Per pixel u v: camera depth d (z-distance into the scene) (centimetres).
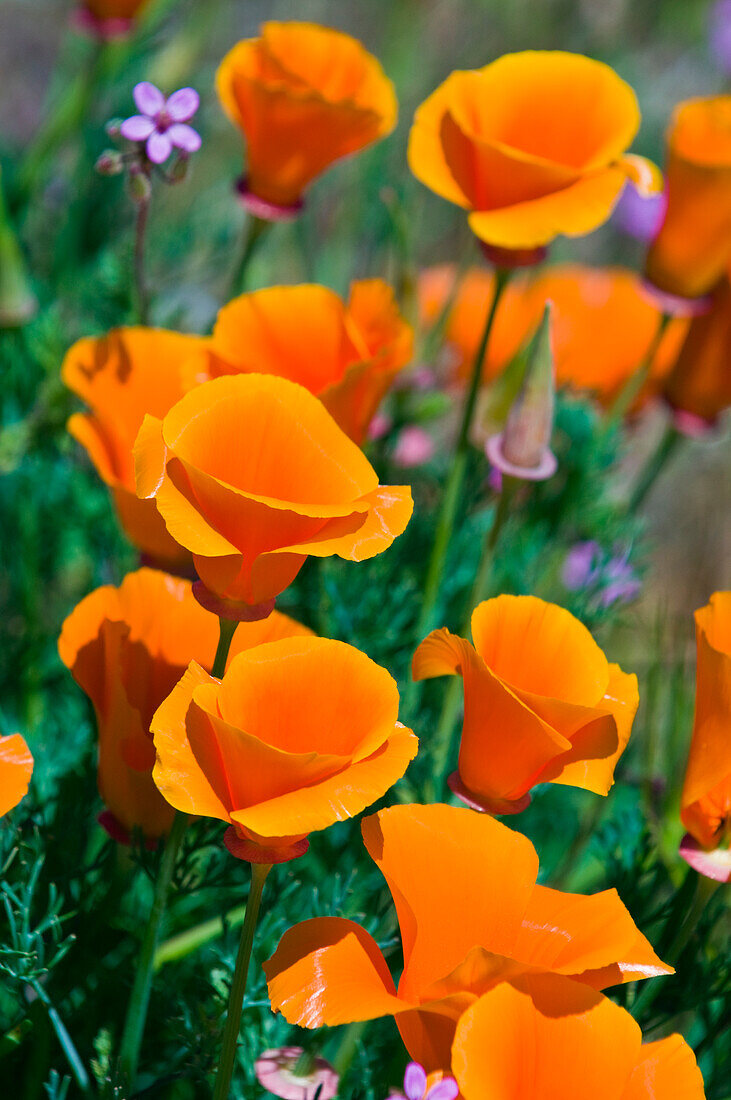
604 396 80
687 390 74
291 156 68
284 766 55
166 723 55
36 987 61
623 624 77
